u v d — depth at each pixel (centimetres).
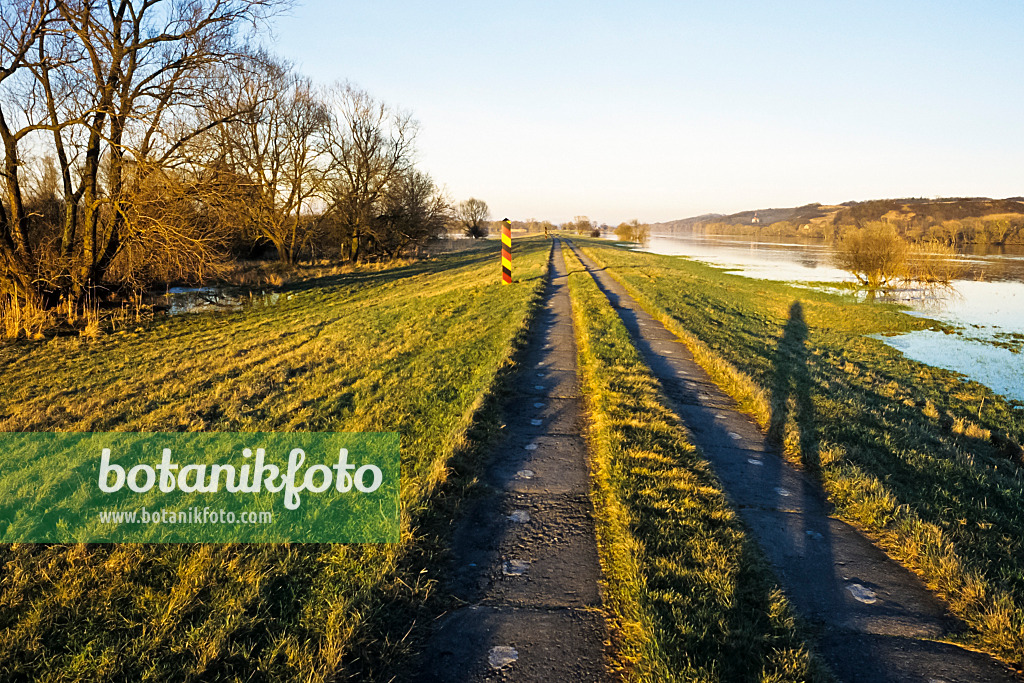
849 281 3186
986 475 517
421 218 3975
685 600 295
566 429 579
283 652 264
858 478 467
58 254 1560
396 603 306
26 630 279
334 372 832
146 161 1438
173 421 640
